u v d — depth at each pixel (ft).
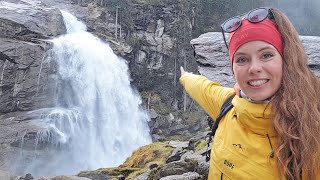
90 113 104.42
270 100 5.47
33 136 84.33
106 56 113.70
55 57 100.12
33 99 95.71
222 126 6.25
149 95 133.49
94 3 137.49
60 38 107.45
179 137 121.49
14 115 91.04
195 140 26.84
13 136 81.30
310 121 5.12
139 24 141.18
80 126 99.09
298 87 5.31
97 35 123.65
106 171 29.86
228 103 6.37
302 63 5.48
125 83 118.73
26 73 95.09
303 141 5.06
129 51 126.52
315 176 5.04
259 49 5.48
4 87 91.86
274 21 5.66
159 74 139.03
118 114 112.78
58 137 90.22
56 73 99.96
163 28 143.02
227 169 5.82
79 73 104.83
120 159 106.63
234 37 5.76
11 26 98.17
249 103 5.63
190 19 146.00
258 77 5.46
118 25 135.95
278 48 5.49
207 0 147.74
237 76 5.69
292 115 5.20
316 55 16.61
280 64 5.47
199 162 16.89
